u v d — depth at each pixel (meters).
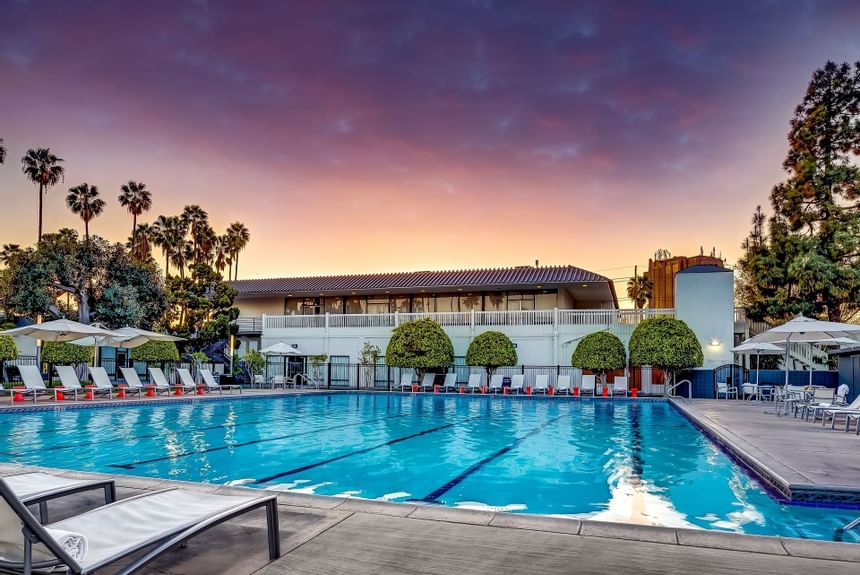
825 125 29.30
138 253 50.09
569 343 27.38
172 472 8.35
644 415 17.66
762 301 29.09
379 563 3.65
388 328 30.89
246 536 4.21
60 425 13.84
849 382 20.45
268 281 40.66
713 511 6.20
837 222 28.09
